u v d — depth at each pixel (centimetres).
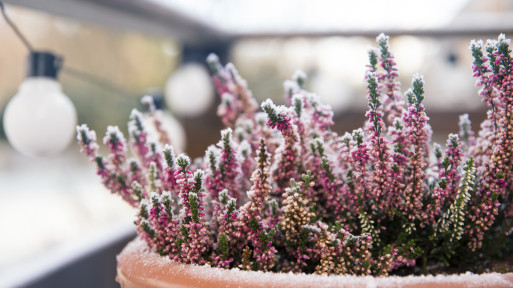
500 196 30
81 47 216
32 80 52
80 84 225
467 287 22
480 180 29
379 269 28
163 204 28
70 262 70
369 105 28
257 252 27
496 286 22
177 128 68
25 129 51
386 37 29
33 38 188
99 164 33
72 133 53
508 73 27
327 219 31
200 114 107
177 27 91
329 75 110
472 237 29
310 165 29
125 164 33
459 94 102
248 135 35
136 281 26
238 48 117
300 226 27
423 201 30
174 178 29
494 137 28
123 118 233
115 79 225
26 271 65
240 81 36
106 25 89
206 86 103
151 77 227
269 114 28
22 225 147
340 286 22
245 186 32
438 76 106
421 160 28
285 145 29
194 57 107
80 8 76
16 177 258
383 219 30
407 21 100
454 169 28
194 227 27
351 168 29
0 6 50
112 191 33
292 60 148
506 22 96
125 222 91
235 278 23
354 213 30
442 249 30
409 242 28
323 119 31
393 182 28
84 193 189
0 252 118
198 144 107
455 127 102
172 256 28
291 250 28
